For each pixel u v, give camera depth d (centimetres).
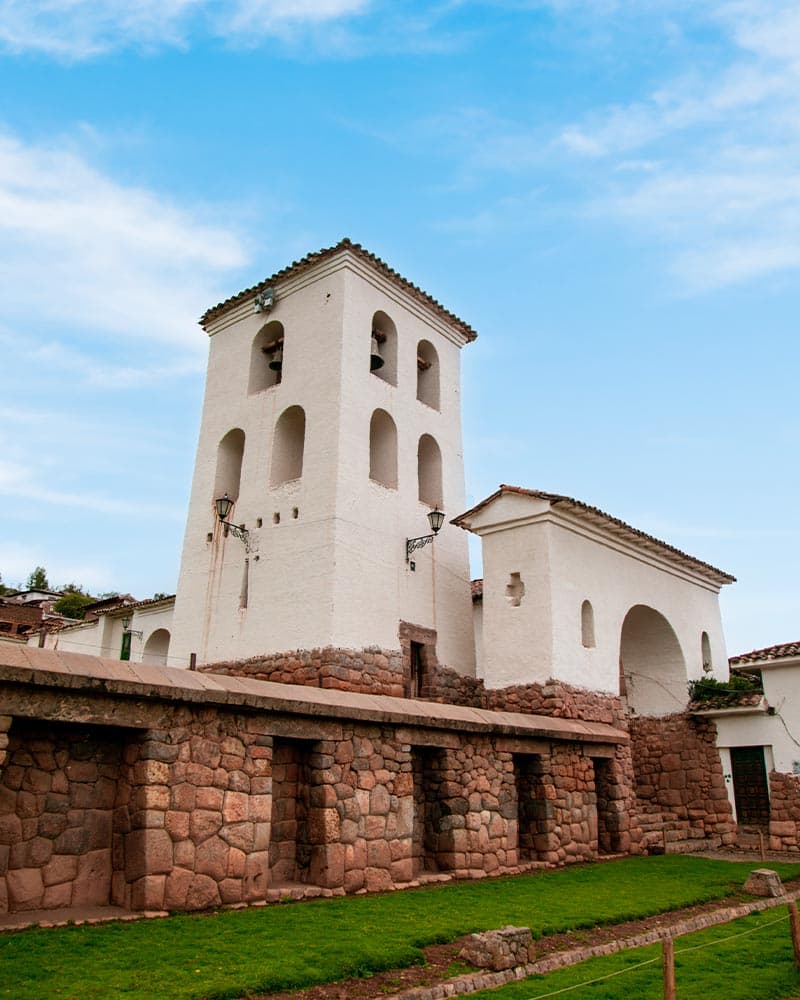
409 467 2159
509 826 1331
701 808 2036
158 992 599
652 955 850
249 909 884
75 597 5391
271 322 2277
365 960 719
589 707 1769
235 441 2284
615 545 2019
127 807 868
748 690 2094
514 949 773
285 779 1050
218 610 2041
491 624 1841
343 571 1844
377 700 1185
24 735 832
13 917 772
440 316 2456
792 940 853
